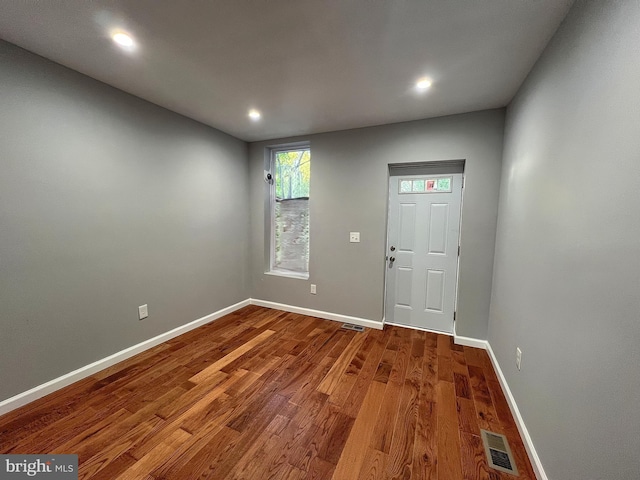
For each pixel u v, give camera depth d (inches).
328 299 133.0
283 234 150.3
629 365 31.2
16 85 65.2
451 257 116.3
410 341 110.0
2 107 63.4
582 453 39.4
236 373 86.1
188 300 116.6
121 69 74.7
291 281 141.7
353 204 124.0
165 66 72.9
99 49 65.7
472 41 60.7
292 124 116.8
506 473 53.3
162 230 103.7
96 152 82.0
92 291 83.0
